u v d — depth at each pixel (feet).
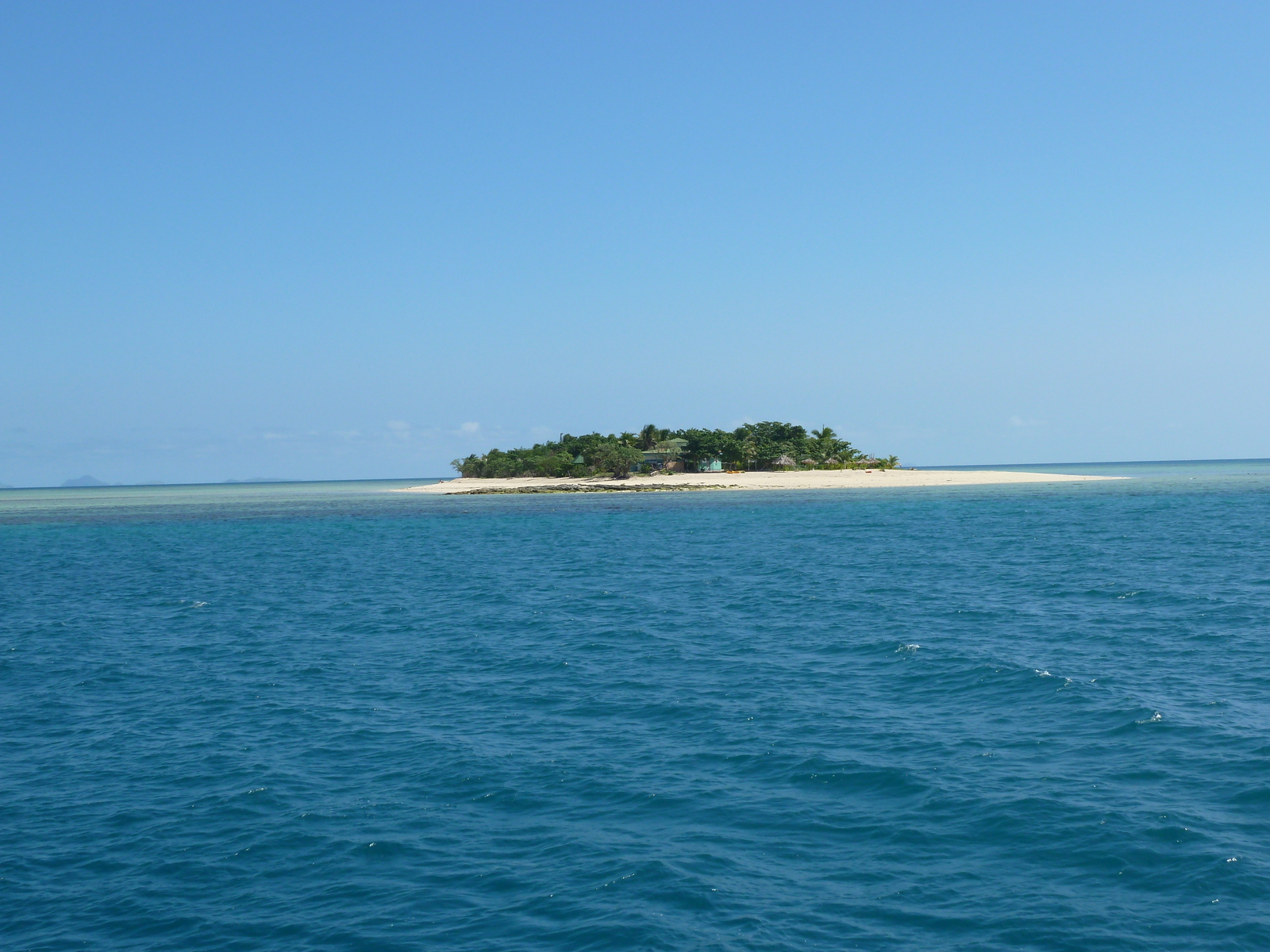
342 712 77.25
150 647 107.65
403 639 109.70
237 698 82.69
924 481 565.53
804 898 43.21
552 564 190.29
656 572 171.83
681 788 57.26
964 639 99.55
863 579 152.25
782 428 645.10
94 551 251.39
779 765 60.75
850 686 80.79
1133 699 72.69
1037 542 208.95
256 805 56.49
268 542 268.82
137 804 57.31
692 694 79.66
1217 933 38.86
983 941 39.11
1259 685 77.05
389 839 51.21
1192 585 135.44
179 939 41.60
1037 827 49.32
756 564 179.93
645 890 44.27
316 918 42.96
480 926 41.70
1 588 167.22
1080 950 38.17
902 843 48.49
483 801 56.18
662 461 634.84
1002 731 66.18
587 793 57.00
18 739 71.51
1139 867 44.57
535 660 95.45
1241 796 52.37
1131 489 489.67
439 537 272.51
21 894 45.88
